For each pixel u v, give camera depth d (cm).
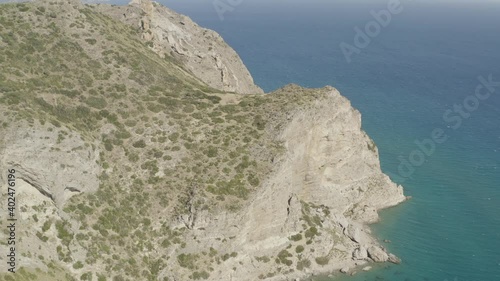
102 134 8456
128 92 9225
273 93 10162
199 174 8350
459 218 10406
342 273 8462
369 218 10244
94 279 6862
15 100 7375
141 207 7956
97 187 7706
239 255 7994
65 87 8656
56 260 6694
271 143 8831
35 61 8731
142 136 8725
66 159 7231
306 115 9344
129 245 7519
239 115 9381
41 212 6888
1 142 6719
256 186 8175
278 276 8194
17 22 9275
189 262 7669
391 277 8362
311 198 9950
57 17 9844
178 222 7856
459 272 8500
